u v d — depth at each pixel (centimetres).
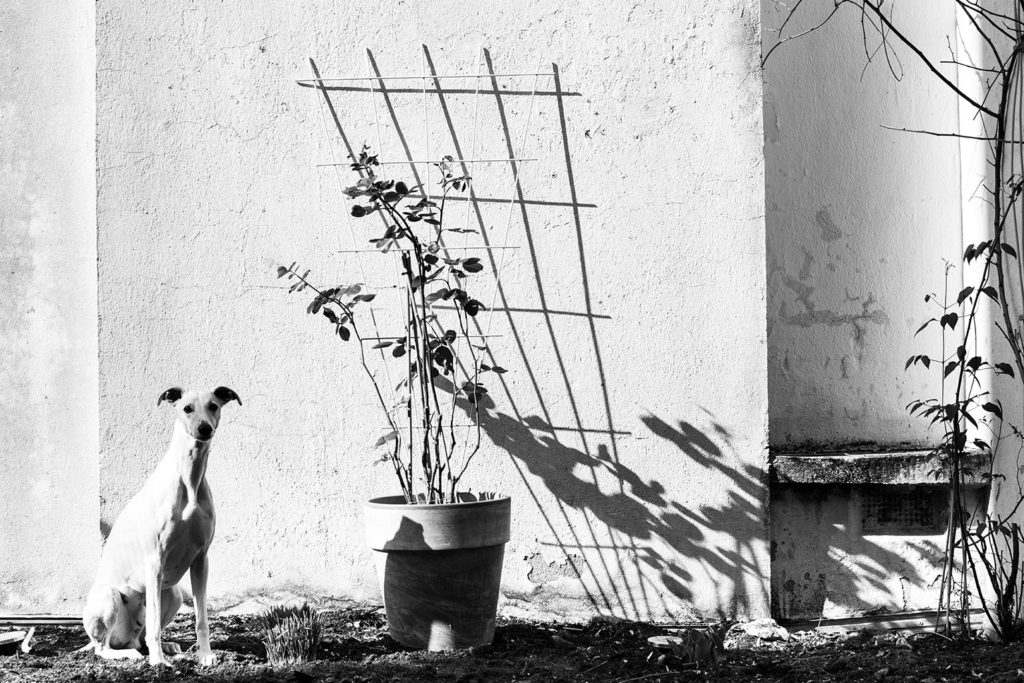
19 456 511
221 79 488
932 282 503
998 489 469
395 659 418
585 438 481
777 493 482
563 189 480
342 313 485
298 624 419
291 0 486
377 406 485
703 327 476
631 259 478
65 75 512
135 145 488
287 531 488
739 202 473
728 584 474
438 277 484
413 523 421
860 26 504
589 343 480
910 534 484
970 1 479
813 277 502
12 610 508
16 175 511
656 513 478
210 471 488
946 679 394
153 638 403
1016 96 468
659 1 476
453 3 482
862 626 472
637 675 404
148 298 488
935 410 466
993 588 453
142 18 488
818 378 501
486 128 482
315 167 486
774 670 410
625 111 477
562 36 479
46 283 511
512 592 484
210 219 488
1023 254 466
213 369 488
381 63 484
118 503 486
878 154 505
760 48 473
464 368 482
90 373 510
